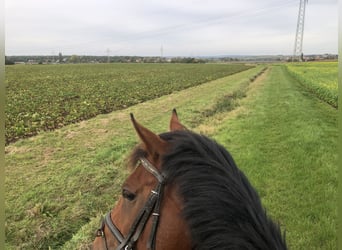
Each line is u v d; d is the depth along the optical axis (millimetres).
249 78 49250
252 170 9156
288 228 6066
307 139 12172
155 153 2127
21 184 9047
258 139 12734
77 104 23469
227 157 2078
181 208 1965
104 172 9547
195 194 1915
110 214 2357
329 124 15062
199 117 18438
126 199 2199
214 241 1834
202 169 1964
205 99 25812
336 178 8148
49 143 13258
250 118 17125
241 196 1902
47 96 27688
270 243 1847
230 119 17172
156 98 28297
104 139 13703
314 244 5512
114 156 11031
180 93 31875
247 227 1839
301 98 24906
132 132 14961
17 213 7418
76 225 6980
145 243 2061
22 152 12055
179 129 2285
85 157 11250
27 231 6742
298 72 48094
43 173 9844
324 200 7078
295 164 9539
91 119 18422
